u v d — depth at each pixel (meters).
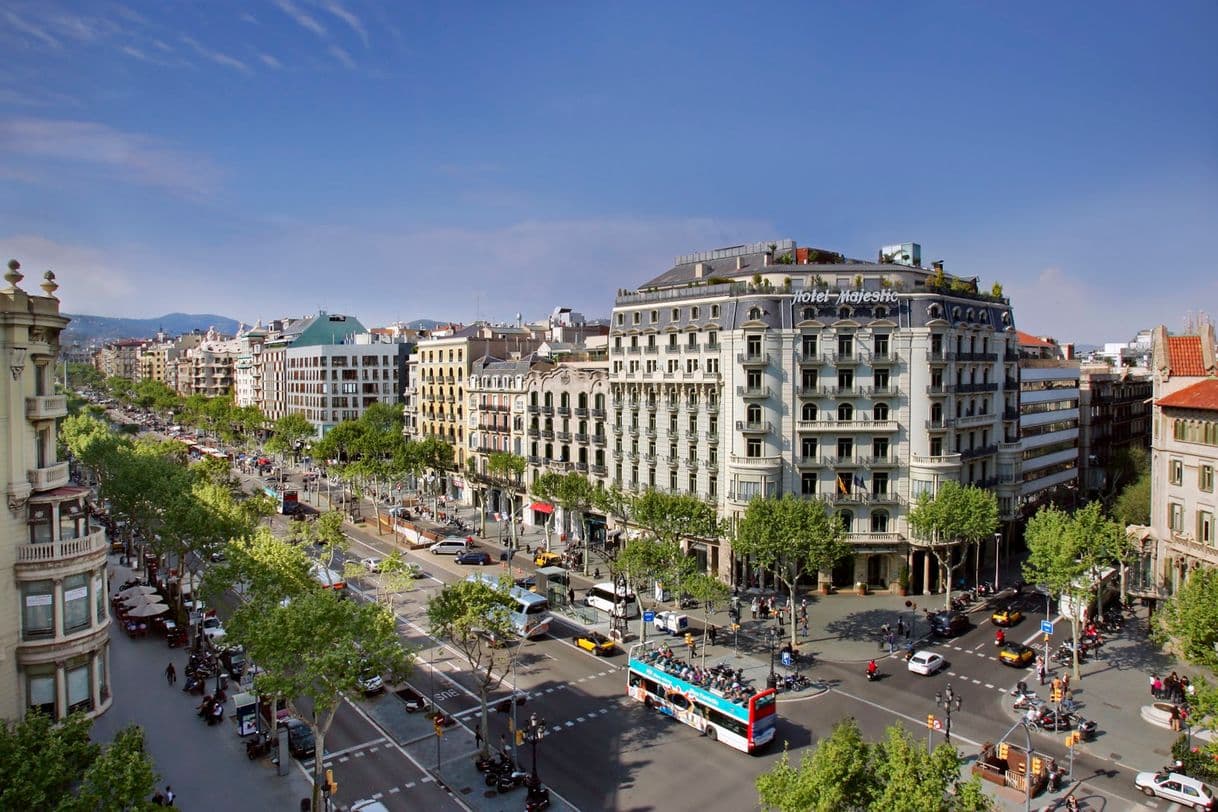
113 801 28.30
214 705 53.12
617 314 97.44
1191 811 41.94
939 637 69.81
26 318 42.59
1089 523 63.75
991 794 43.03
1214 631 43.97
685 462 88.19
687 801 42.81
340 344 199.62
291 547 59.28
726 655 63.28
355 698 48.09
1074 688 58.31
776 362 81.94
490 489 125.31
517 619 68.69
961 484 84.94
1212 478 61.19
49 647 43.03
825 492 82.06
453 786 44.97
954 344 84.25
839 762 29.52
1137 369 169.00
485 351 136.00
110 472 94.00
